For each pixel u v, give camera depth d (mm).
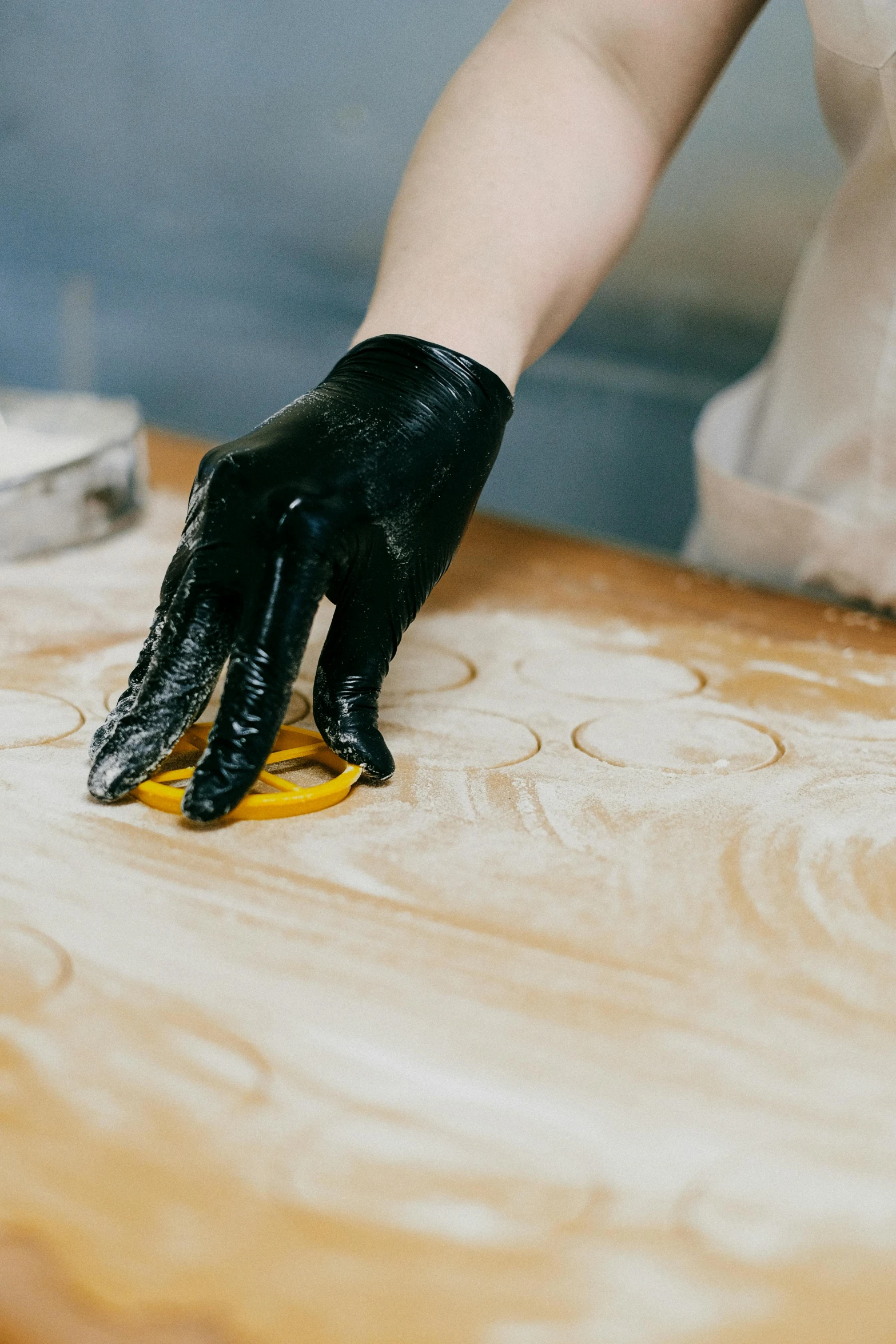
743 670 676
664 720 596
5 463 795
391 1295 251
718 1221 277
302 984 358
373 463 480
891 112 703
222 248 1375
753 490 889
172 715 459
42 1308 244
